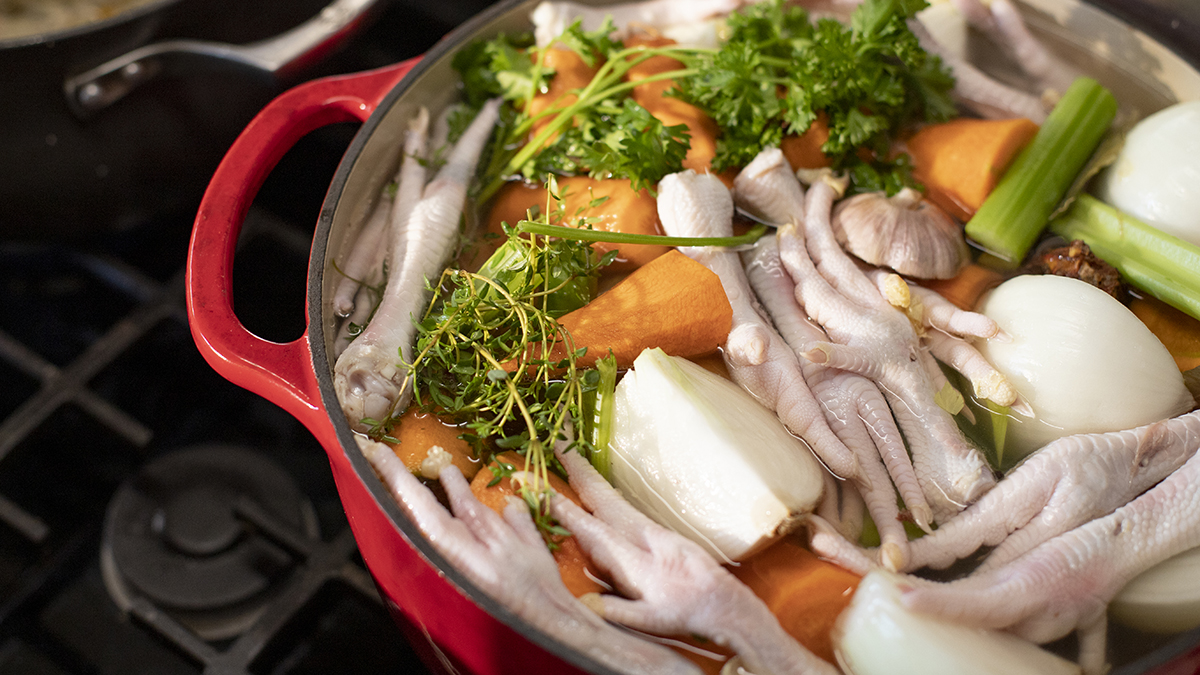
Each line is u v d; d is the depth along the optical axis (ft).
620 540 1.68
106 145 2.19
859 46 1.97
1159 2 2.18
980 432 1.82
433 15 2.56
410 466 1.73
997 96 2.08
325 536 2.10
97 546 2.12
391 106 1.92
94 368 2.15
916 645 1.62
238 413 2.24
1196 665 1.58
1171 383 1.83
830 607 1.67
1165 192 1.95
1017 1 2.16
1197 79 2.02
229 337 1.71
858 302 1.87
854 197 1.96
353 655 2.03
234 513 2.08
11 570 2.09
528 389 1.75
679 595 1.63
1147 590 1.70
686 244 1.87
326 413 1.66
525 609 1.62
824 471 1.78
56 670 2.03
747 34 2.06
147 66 2.11
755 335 1.81
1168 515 1.70
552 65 2.06
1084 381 1.82
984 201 1.99
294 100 1.92
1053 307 1.85
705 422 1.73
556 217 1.89
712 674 1.64
